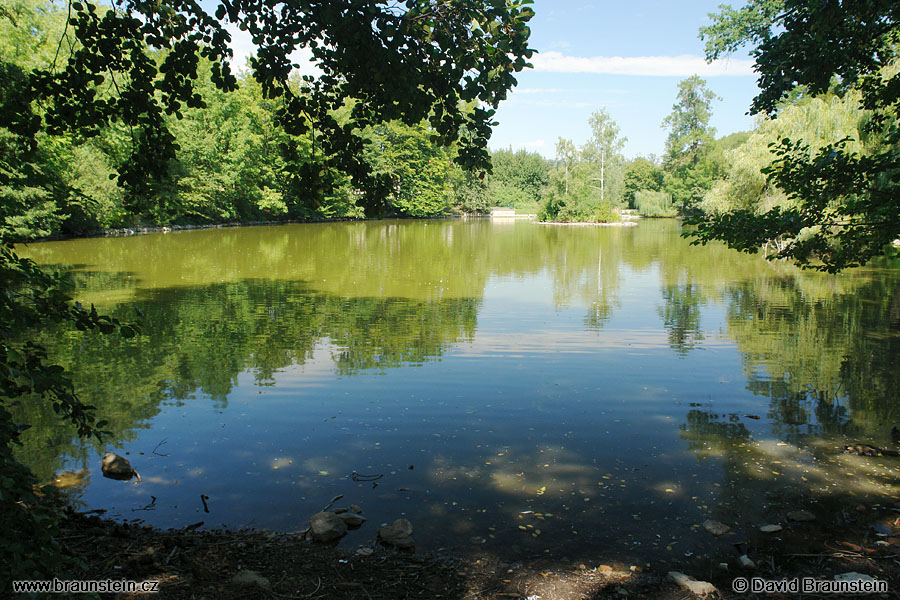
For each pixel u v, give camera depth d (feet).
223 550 11.50
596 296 44.91
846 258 16.63
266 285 48.70
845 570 11.02
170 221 109.50
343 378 23.68
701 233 17.22
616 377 24.08
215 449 16.79
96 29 11.25
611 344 29.73
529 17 10.57
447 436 17.88
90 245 77.66
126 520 12.87
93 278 51.01
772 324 34.91
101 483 14.69
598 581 10.66
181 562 10.92
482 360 26.61
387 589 10.28
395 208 188.44
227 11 11.26
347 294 44.96
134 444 17.11
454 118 11.42
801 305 41.19
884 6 16.25
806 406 20.80
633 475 15.30
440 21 10.86
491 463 15.98
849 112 61.16
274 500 13.89
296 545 11.88
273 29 11.44
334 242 92.43
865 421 19.35
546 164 279.90
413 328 33.35
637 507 13.60
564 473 15.39
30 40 58.23
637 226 158.51
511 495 14.17
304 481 14.87
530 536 12.31
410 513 13.30
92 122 11.59
